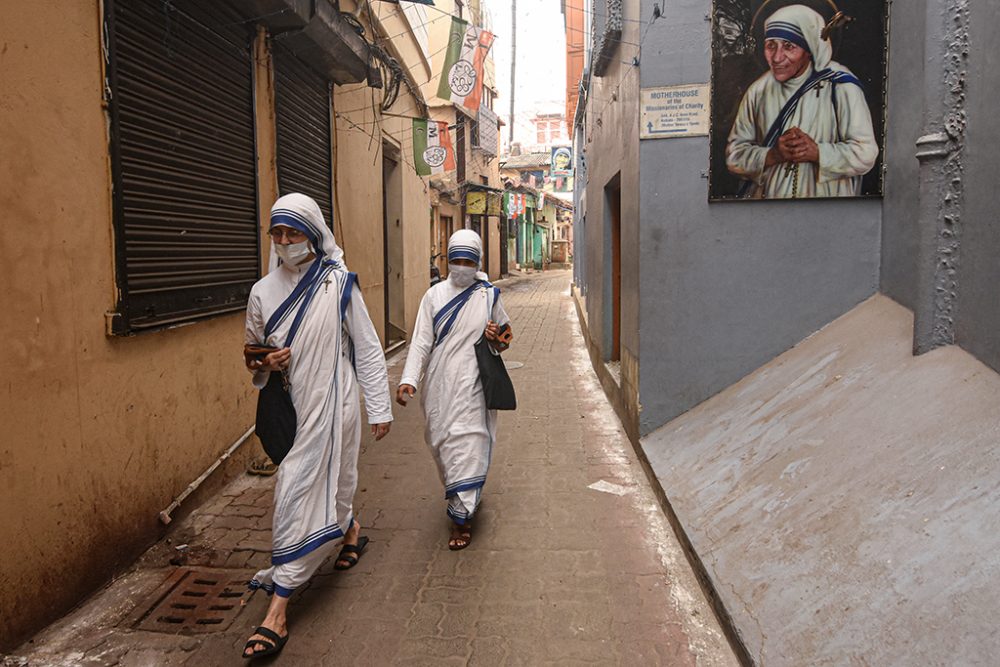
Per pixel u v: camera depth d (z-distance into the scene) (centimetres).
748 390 441
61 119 307
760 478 348
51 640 288
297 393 295
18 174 281
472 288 382
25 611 284
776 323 455
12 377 276
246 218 508
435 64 1509
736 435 406
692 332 465
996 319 283
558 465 506
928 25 321
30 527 286
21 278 282
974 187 300
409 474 499
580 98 1124
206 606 318
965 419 271
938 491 251
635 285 495
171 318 399
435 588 331
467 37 725
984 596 201
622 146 568
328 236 309
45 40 297
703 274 459
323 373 297
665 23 445
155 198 385
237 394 491
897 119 412
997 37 281
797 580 265
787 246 449
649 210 461
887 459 288
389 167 1046
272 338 294
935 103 324
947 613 205
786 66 435
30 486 286
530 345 1116
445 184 1777
